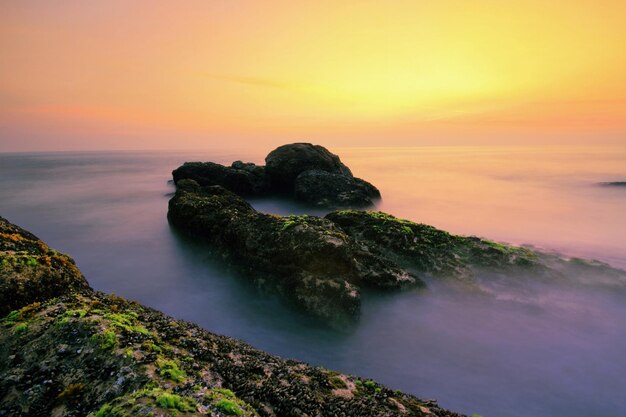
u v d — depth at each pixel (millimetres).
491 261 23531
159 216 44375
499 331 18312
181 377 8445
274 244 21188
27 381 8297
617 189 64500
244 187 50281
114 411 6906
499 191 63312
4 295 11125
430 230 26609
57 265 13898
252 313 20203
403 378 15086
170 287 23875
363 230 26547
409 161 153500
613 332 18219
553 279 22172
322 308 18203
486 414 13273
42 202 54812
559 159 165625
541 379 15117
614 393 14398
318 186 46344
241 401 8102
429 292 21266
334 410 9078
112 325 10039
